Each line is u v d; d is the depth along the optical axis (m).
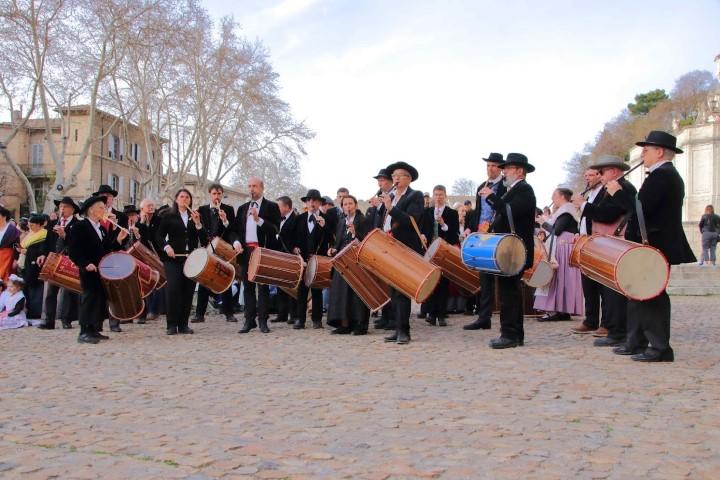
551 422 4.61
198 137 39.38
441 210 11.46
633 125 69.94
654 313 6.89
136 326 11.32
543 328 9.95
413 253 8.17
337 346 8.39
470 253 7.89
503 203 7.82
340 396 5.50
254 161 45.44
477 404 5.14
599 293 9.37
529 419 4.69
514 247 7.61
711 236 23.34
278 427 4.60
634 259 6.64
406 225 8.69
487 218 9.73
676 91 67.38
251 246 10.31
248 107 41.19
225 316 12.55
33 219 12.06
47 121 30.69
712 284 19.78
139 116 40.31
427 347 8.11
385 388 5.78
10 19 29.34
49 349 8.50
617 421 4.62
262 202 10.54
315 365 7.00
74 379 6.44
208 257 9.42
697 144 37.44
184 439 4.36
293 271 9.79
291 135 44.59
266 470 3.73
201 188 39.72
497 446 4.10
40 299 12.03
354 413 4.94
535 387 5.71
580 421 4.63
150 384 6.15
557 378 6.07
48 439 4.40
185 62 36.22
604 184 8.42
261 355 7.76
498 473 3.63
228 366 7.04
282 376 6.42
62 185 31.44
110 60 32.75
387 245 8.25
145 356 7.82
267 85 41.62
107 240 9.48
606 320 8.38
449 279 10.21
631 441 4.16
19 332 10.56
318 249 10.90
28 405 5.37
